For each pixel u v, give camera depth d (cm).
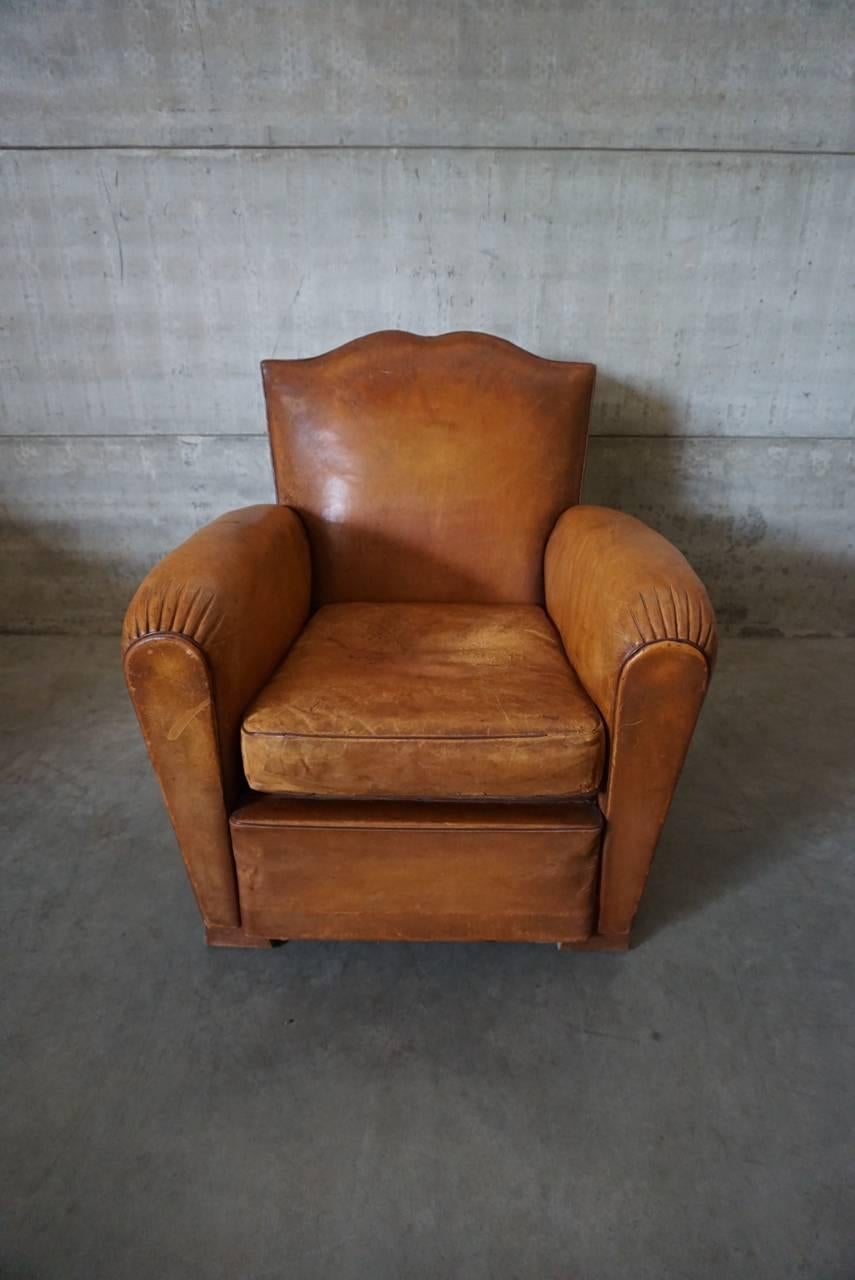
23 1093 99
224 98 188
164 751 104
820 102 188
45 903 132
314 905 114
